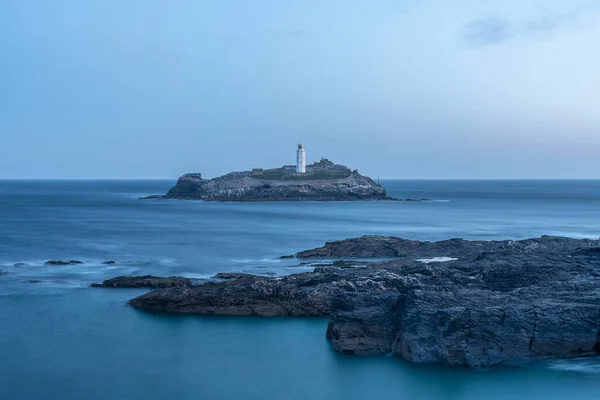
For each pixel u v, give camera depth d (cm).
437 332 3719
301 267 7081
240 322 4791
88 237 10112
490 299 3966
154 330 4591
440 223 12681
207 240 9762
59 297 5581
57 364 3888
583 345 3656
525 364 3638
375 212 16138
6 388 3509
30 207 18462
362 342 4025
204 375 3716
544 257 5406
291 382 3619
